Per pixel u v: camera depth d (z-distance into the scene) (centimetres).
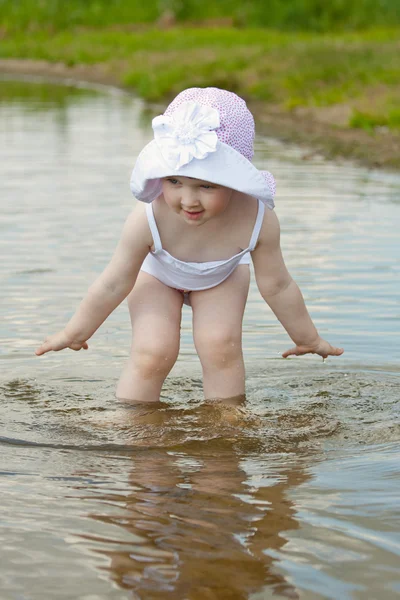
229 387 445
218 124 398
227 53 2825
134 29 4197
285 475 352
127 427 409
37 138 1451
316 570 277
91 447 384
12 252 729
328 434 404
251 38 3453
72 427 407
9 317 563
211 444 389
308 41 3127
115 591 266
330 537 297
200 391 458
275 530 302
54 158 1242
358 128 1590
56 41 3831
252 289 636
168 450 382
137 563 281
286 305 455
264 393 457
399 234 793
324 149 1371
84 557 284
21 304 589
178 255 437
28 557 284
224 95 420
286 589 267
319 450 383
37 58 3431
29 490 335
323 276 654
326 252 725
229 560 282
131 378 443
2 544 292
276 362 501
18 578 272
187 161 392
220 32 3756
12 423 412
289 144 1437
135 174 418
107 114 1825
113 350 518
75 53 3375
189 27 4162
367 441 395
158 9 4319
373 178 1115
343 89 1992
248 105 1967
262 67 2366
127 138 1454
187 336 540
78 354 511
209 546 291
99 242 764
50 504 322
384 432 406
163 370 442
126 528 304
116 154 1280
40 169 1154
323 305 587
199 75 2370
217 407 430
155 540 295
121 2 4406
